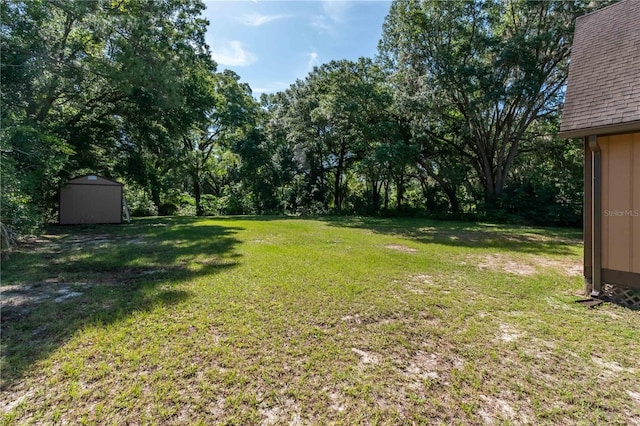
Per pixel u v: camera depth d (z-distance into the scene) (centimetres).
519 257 605
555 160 1530
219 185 2425
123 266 483
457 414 180
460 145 1647
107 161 1330
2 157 631
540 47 1200
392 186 2270
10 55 736
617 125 356
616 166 372
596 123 374
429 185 1867
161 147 1384
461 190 1819
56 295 351
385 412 180
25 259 528
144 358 226
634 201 359
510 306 342
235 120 1920
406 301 351
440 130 1612
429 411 182
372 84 1488
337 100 1455
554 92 1345
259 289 378
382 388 201
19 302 327
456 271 486
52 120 1120
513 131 1543
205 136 2070
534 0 1170
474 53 1349
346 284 404
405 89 1330
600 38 452
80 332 261
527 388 203
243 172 1964
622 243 365
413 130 1423
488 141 1527
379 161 1338
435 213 1638
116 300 335
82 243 692
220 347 243
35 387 193
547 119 1482
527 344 260
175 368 216
